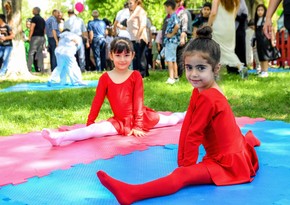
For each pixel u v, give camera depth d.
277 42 14.38
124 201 2.66
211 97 3.07
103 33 15.06
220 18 9.10
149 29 13.09
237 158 3.08
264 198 2.76
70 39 10.26
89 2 32.47
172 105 6.66
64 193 2.92
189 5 25.95
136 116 4.68
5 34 12.79
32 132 5.00
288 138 4.32
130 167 3.46
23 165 3.57
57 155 3.87
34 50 14.67
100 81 4.81
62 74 10.39
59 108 6.70
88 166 3.52
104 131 4.55
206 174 3.01
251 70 13.21
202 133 3.11
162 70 15.23
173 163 3.55
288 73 11.21
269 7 4.84
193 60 3.10
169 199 2.78
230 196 2.80
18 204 2.74
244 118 5.46
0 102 7.50
